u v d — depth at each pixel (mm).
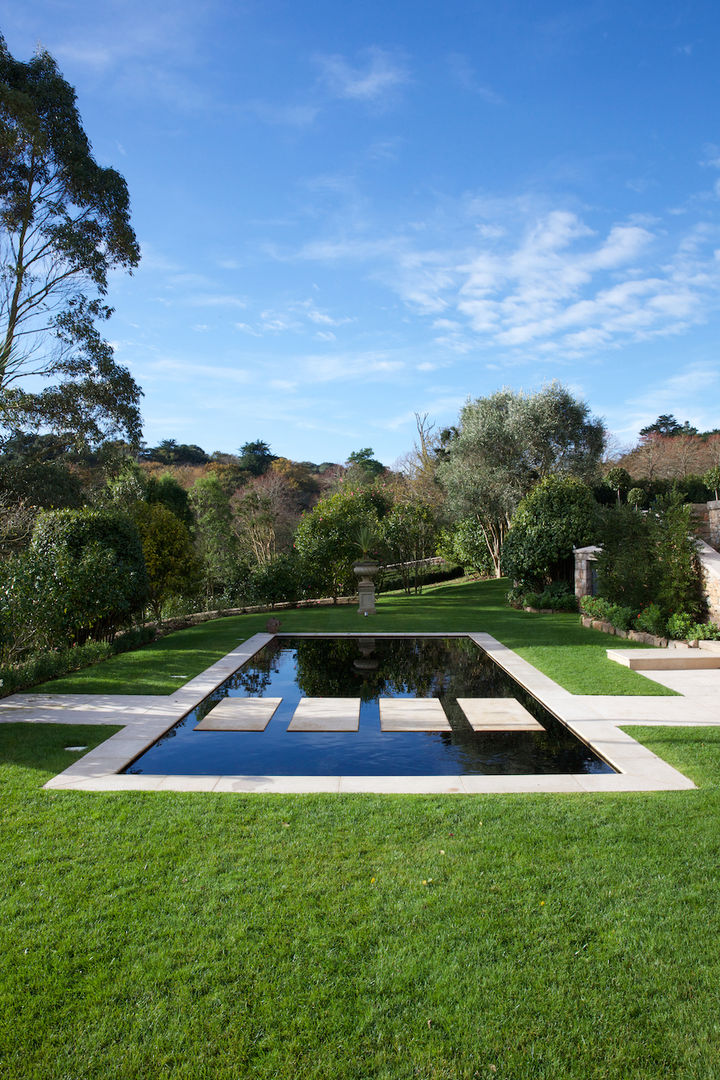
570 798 4105
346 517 18531
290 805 4008
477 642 10797
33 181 15609
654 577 10398
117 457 18719
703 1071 2006
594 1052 2084
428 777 4555
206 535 28375
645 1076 1991
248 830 3631
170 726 5891
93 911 2832
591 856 3293
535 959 2512
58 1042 2125
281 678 8188
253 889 3004
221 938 2641
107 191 15922
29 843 3480
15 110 13570
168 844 3457
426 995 2328
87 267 16109
